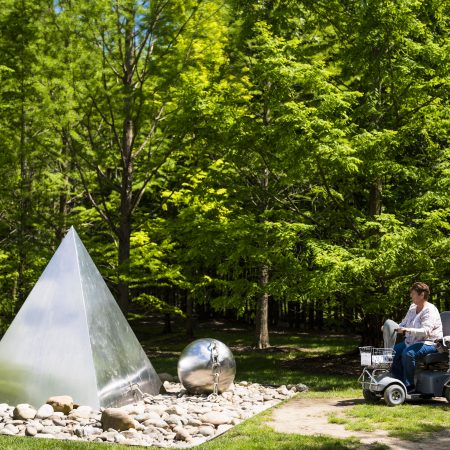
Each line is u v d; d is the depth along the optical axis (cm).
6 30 1541
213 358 1007
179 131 1429
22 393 936
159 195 2038
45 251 1631
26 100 1516
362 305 1311
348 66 1463
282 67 1223
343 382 1174
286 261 1303
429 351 901
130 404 962
